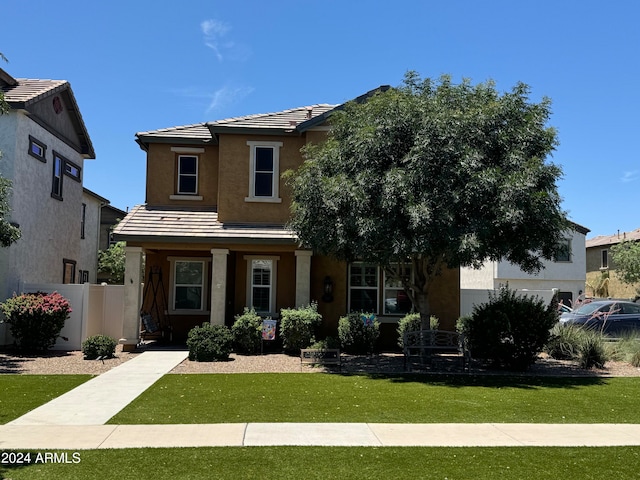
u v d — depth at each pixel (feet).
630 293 126.52
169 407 29.86
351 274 60.18
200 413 28.50
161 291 63.57
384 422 27.14
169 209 62.08
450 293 60.39
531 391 35.55
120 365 45.19
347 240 42.24
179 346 57.77
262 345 53.21
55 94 68.44
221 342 48.85
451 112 41.06
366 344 54.54
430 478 19.29
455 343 46.98
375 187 41.04
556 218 40.60
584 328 55.16
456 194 38.65
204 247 55.42
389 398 32.76
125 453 21.83
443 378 40.55
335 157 44.78
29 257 62.54
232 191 59.11
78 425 26.11
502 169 40.60
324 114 57.52
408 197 39.09
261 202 59.11
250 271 59.67
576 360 48.16
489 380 39.88
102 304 57.21
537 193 38.78
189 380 38.24
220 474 19.49
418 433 25.23
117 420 27.04
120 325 57.06
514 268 112.06
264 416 27.99
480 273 117.70
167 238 54.13
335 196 41.86
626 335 57.52
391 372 43.21
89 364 45.68
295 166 59.62
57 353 52.31
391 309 60.23
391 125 41.91
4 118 58.95
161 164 63.82
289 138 59.93
